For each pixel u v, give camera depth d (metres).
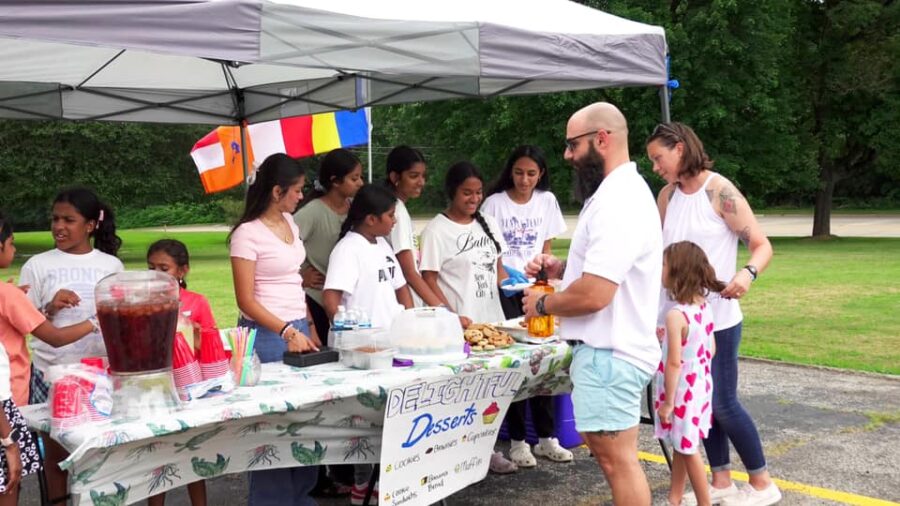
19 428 2.65
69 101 5.92
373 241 3.79
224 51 2.75
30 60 4.99
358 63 3.16
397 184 4.27
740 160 21.30
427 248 4.21
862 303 11.07
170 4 2.63
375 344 3.26
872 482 4.31
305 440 2.93
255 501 3.29
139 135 24.94
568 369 3.81
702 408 3.57
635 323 2.86
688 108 20.59
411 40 3.28
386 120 38.28
